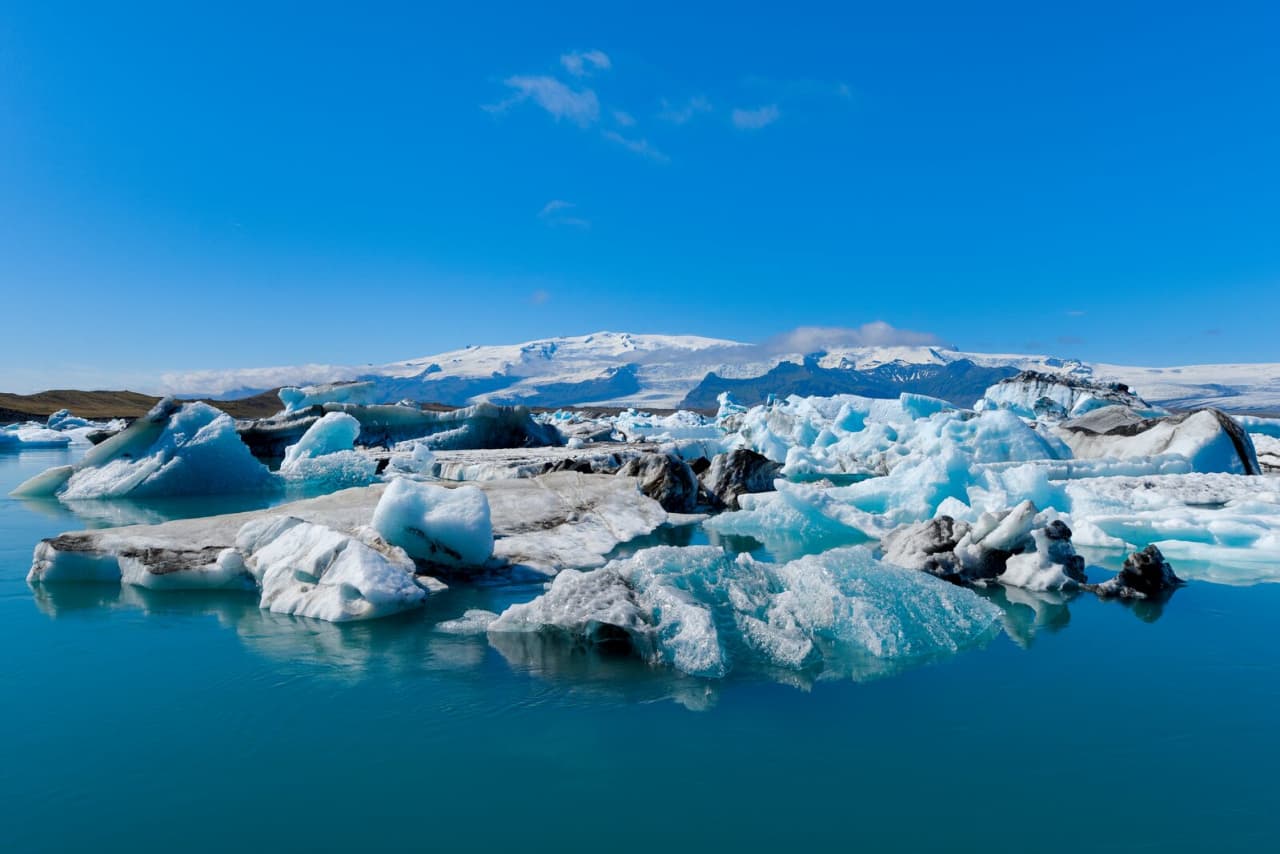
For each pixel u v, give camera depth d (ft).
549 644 22.53
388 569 26.71
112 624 24.43
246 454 65.72
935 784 14.39
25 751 15.62
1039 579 30.60
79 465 61.93
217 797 13.91
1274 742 16.14
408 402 145.38
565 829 12.91
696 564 25.25
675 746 15.98
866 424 108.88
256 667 20.49
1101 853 12.18
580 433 131.44
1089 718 17.37
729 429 143.64
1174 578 30.89
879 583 24.57
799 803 13.74
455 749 15.83
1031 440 74.95
